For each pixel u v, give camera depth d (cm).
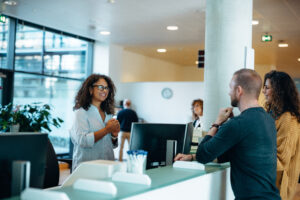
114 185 159
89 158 278
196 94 978
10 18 774
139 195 157
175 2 604
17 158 144
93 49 1010
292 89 259
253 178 204
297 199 583
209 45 358
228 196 271
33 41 833
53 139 899
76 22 767
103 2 617
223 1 351
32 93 841
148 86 1034
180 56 1205
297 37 845
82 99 285
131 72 1132
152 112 1029
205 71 363
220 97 348
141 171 182
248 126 202
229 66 347
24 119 571
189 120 960
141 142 274
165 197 178
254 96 213
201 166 229
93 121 283
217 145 205
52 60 886
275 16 666
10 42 778
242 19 351
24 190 136
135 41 957
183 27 781
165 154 279
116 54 1023
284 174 250
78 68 968
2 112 560
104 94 287
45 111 589
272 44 936
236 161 210
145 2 609
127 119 898
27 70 820
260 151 203
